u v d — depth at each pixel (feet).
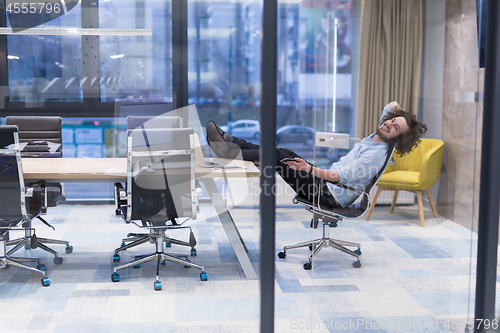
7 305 6.47
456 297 6.25
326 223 6.31
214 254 7.50
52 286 7.02
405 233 6.28
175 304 6.68
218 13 7.77
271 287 5.45
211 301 6.75
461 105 6.06
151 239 7.54
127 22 7.07
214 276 7.34
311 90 13.03
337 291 6.27
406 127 6.15
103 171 7.01
